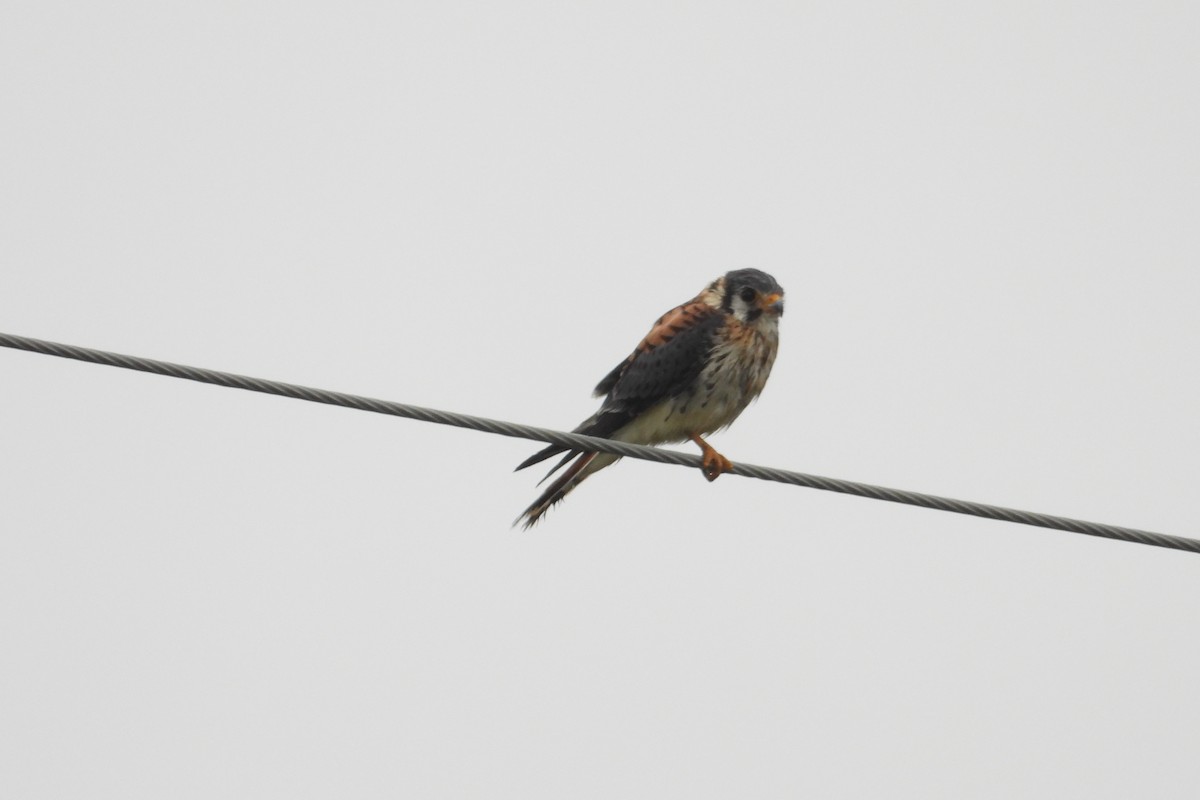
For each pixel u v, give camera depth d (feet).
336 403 32.53
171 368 31.24
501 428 34.37
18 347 30.32
